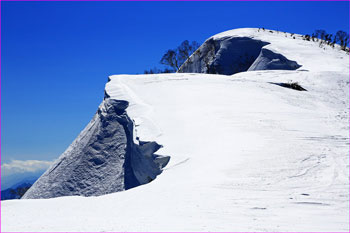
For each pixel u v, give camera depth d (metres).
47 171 35.50
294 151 16.77
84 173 32.19
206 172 15.07
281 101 31.67
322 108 31.19
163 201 11.67
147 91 36.94
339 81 42.66
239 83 39.41
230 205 10.53
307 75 45.28
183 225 8.75
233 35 75.62
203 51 79.38
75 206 12.09
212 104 29.58
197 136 21.64
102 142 33.78
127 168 29.70
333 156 15.90
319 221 9.00
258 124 23.05
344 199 10.80
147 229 8.43
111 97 36.41
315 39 74.62
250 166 14.94
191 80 41.22
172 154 19.11
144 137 23.39
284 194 11.44
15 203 12.66
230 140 19.66
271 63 59.69
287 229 8.36
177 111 28.41
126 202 12.19
